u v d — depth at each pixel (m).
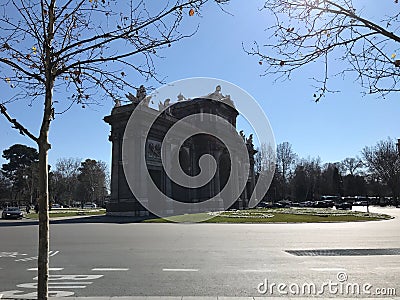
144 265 15.40
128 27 7.56
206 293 10.75
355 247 20.22
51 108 7.24
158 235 28.55
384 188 130.12
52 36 7.41
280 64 7.32
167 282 12.21
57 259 17.20
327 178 149.00
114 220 50.56
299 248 20.02
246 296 10.38
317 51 7.16
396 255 17.36
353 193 145.62
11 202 129.75
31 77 7.95
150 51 7.84
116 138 63.44
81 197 142.50
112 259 17.05
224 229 33.81
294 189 139.88
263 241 23.52
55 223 46.62
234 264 15.34
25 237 29.70
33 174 114.50
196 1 7.32
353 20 6.87
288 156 127.69
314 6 6.84
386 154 110.56
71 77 7.89
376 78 7.08
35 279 13.16
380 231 30.39
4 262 16.97
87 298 10.29
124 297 10.34
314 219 46.81
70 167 141.50
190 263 15.73
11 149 127.25
